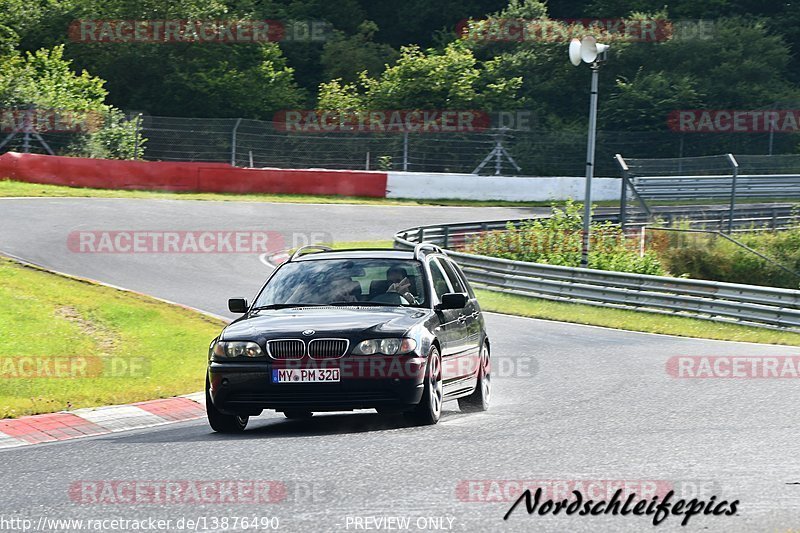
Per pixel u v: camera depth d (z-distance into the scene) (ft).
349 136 610.65
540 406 134.62
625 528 71.97
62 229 352.28
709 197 408.67
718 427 114.73
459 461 93.66
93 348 179.93
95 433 121.19
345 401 111.45
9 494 83.87
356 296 124.36
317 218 428.15
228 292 267.59
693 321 263.08
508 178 538.47
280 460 95.09
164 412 136.15
